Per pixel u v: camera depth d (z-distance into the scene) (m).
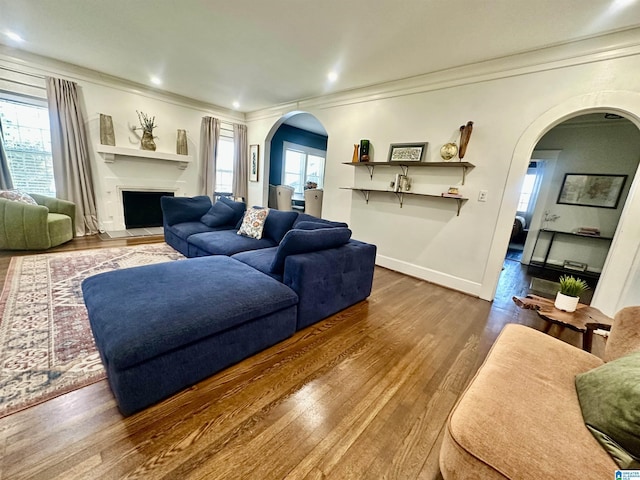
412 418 1.32
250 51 3.03
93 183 4.23
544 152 4.62
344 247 2.36
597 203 4.31
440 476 1.04
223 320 1.45
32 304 2.04
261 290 1.74
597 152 4.24
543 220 4.72
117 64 3.68
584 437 0.76
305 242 2.03
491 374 1.03
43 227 3.24
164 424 1.18
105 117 4.16
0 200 3.04
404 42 2.57
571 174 4.45
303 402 1.36
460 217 3.11
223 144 5.84
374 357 1.78
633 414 0.70
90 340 1.68
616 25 2.06
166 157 4.79
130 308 1.36
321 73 3.47
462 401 0.91
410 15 2.16
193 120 5.20
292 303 1.86
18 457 0.99
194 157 5.31
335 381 1.53
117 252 3.41
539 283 3.76
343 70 3.31
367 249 2.51
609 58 2.19
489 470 0.70
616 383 0.80
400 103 3.50
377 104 3.73
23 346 1.58
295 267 1.92
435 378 1.62
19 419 1.14
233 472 1.01
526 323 2.42
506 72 2.68
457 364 1.77
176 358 1.30
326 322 2.21
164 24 2.62
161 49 3.16
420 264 3.51
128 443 1.08
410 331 2.15
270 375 1.54
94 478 0.95
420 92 3.30
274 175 6.92
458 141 3.04
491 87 2.78
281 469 1.03
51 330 1.75
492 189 2.86
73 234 3.88
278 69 3.46
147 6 2.35
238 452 1.08
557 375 1.05
